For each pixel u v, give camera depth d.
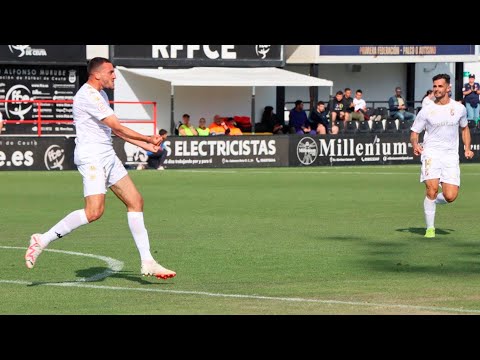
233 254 52.94
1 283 43.81
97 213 42.88
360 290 41.66
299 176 115.88
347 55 156.50
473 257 51.88
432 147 60.00
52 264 49.53
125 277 45.53
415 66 170.75
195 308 37.72
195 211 76.19
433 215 60.28
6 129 136.00
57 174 118.44
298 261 50.34
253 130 138.50
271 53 149.62
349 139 137.75
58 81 139.25
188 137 130.25
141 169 127.88
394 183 105.12
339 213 74.75
